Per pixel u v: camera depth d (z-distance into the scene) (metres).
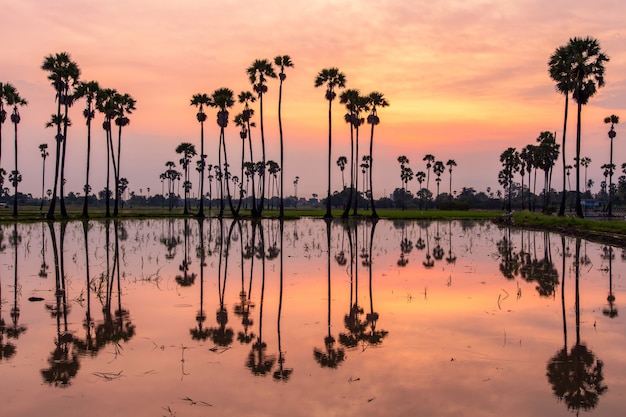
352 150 67.19
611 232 33.38
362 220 64.00
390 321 10.26
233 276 16.30
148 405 6.06
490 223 58.78
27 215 64.75
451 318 10.51
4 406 6.04
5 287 14.19
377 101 69.44
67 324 9.98
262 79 63.25
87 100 59.88
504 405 6.04
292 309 11.41
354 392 6.43
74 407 6.01
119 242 28.47
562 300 12.34
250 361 7.70
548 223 45.00
